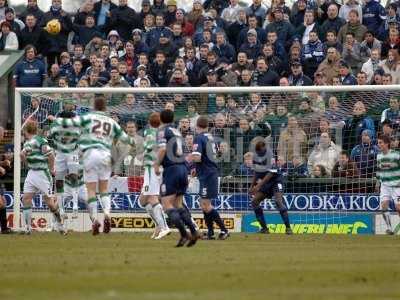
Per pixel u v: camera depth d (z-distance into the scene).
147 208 53.91
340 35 71.75
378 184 62.88
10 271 33.91
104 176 55.28
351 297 26.77
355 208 63.00
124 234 58.81
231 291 28.08
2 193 61.28
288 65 70.25
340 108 63.81
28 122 58.41
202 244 48.84
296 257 40.25
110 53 73.75
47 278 31.52
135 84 71.56
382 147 60.69
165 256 40.56
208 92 63.56
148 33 74.38
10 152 67.19
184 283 30.14
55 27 75.94
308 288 28.88
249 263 37.19
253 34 71.31
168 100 64.94
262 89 63.25
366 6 72.81
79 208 63.41
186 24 75.31
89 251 43.50
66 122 58.72
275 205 63.22
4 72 73.69
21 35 76.62
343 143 63.88
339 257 40.22
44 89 64.19
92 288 28.75
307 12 72.06
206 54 70.62
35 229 64.50
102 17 77.00
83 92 64.00
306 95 63.94
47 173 58.44
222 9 76.69
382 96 63.50
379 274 32.81
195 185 62.88
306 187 63.56
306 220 63.34
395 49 69.19
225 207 63.69
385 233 62.28
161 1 76.88
